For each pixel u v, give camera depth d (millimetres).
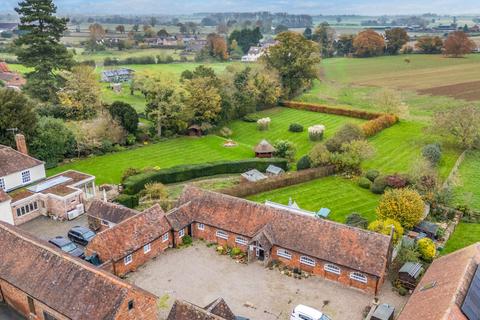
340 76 163375
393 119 98312
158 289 41906
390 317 36500
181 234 49625
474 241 51469
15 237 39344
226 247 48594
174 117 90250
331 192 65375
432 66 172000
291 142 83125
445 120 81312
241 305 39844
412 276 41156
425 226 51406
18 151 61938
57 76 98938
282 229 46094
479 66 166000
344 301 40375
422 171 63312
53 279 35031
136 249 44406
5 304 38656
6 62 163625
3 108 68188
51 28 96000
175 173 68688
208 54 194875
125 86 139125
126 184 62344
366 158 71625
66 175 62562
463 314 30781
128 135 85812
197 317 32219
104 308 31719
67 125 79812
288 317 38375
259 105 114938
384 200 52406
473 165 75500
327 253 43000
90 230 50031
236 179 71125
